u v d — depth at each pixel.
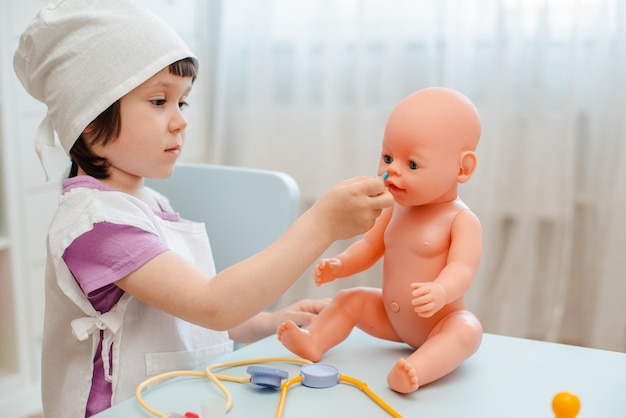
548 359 0.72
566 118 1.68
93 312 0.77
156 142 0.81
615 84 1.64
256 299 0.69
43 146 0.88
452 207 0.71
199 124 2.00
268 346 0.78
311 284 1.90
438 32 1.76
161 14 1.82
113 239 0.74
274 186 1.07
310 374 0.65
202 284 0.71
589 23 1.67
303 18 1.89
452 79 1.76
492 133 1.71
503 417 0.59
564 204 1.70
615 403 0.61
